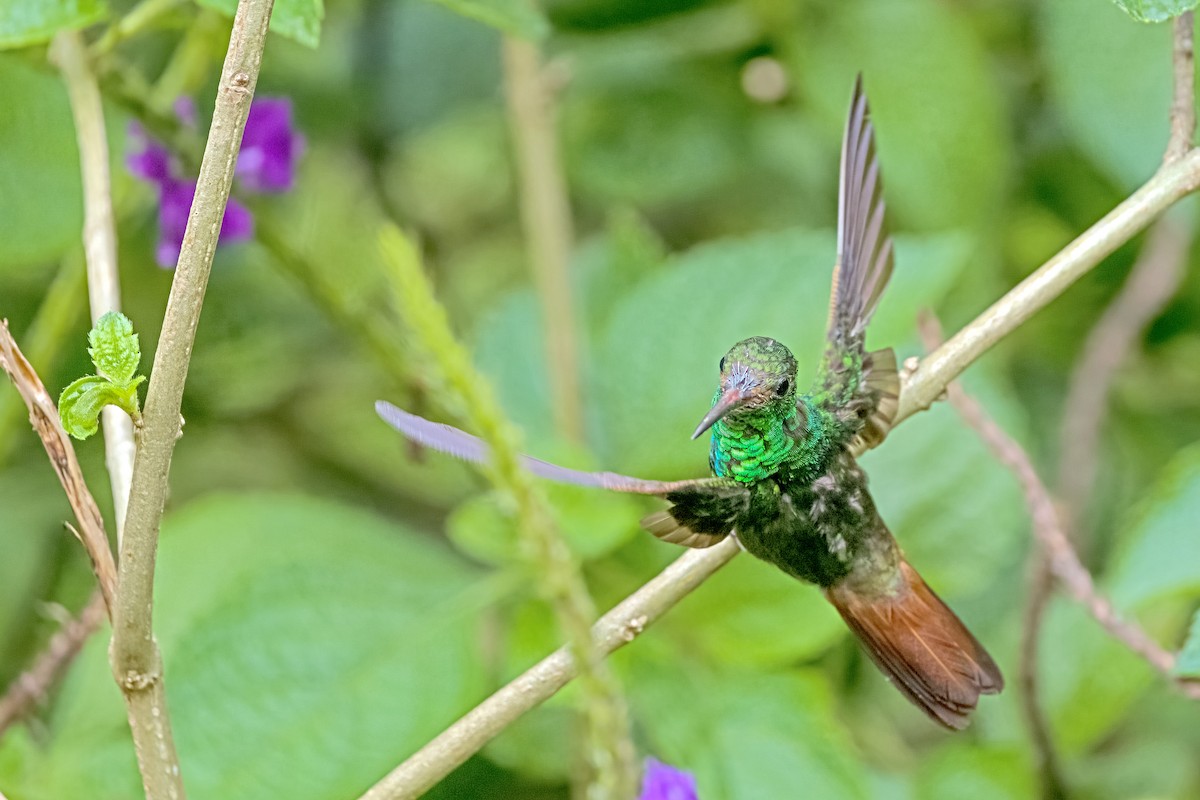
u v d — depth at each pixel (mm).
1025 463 1277
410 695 1300
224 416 1498
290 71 1517
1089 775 1419
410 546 1334
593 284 1459
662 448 1342
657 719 1304
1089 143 1409
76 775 1306
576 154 1503
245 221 1338
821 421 1206
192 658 1296
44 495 1468
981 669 1212
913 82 1432
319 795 1284
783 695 1308
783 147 1510
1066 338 1492
